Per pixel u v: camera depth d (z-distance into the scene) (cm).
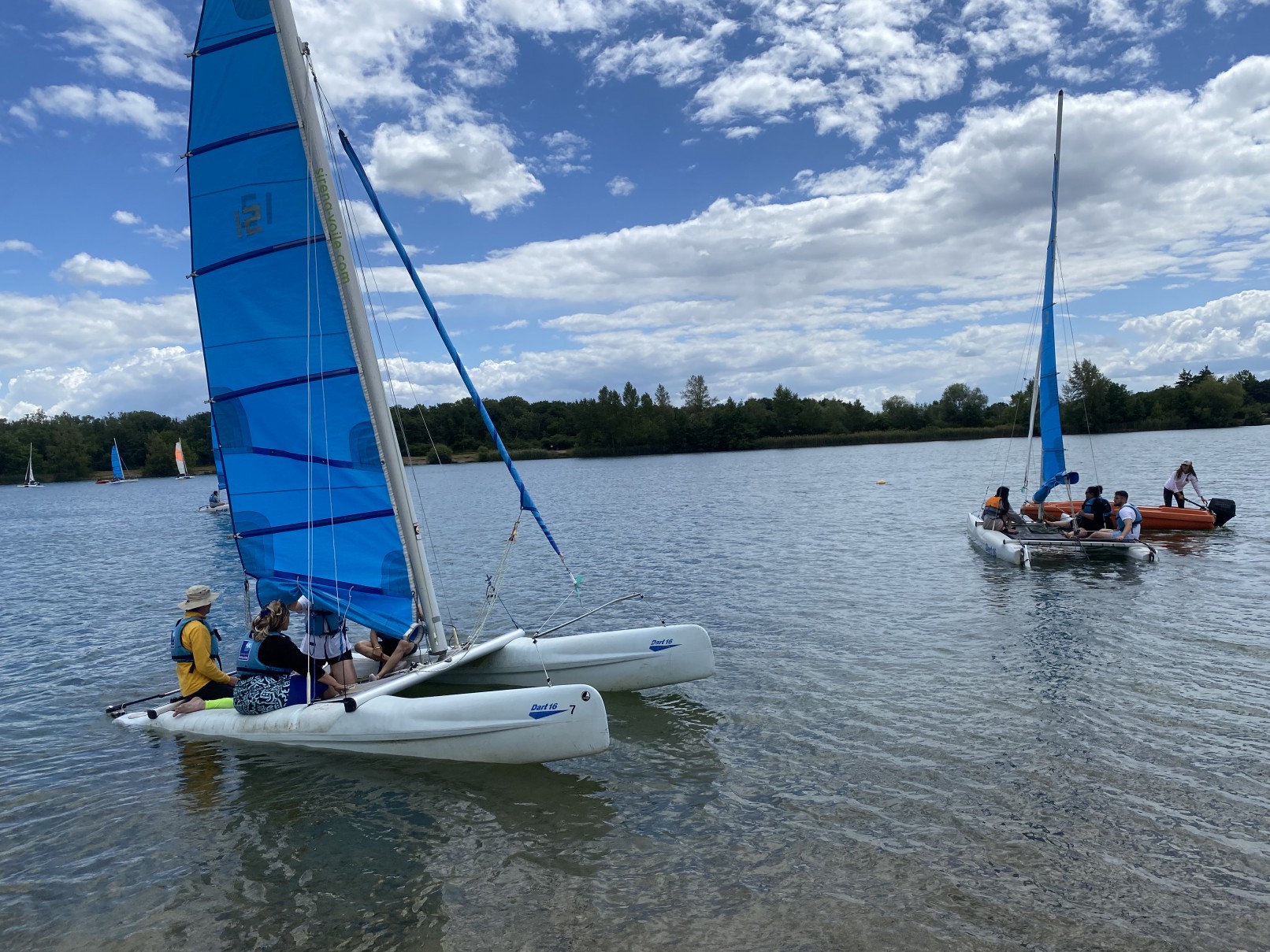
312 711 745
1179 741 678
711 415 11944
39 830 611
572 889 500
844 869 508
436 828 585
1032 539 1630
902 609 1209
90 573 2106
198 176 810
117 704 866
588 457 11994
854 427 12556
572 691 663
